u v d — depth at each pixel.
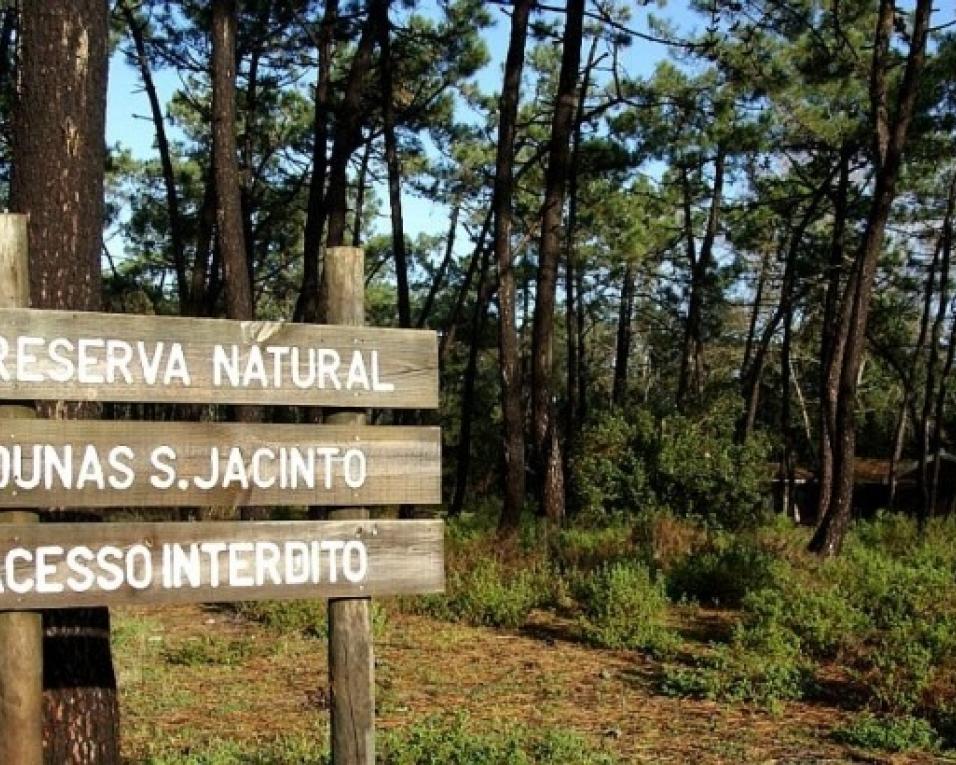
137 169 35.34
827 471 25.86
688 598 12.70
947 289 32.69
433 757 6.28
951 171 31.53
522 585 12.11
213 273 26.52
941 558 15.58
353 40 24.23
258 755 6.41
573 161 25.84
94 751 4.66
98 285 4.96
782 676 8.58
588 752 6.73
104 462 3.72
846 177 27.45
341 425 4.07
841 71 20.47
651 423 20.75
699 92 24.22
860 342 15.60
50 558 3.63
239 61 25.03
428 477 4.18
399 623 11.45
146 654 9.81
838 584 11.80
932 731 7.27
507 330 16.75
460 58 25.12
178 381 3.85
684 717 7.90
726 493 20.17
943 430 47.94
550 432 18.33
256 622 11.38
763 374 51.25
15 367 3.64
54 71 4.84
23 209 4.81
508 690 8.70
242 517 12.86
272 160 31.86
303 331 4.04
